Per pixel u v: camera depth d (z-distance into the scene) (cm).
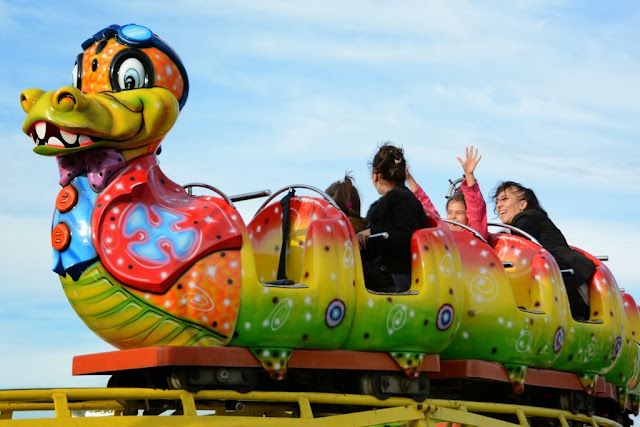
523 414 809
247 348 639
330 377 734
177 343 624
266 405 727
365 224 838
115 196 632
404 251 739
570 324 848
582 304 912
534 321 801
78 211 637
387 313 696
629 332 967
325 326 662
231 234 632
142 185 640
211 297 619
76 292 633
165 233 628
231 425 603
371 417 680
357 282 688
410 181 1033
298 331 651
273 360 646
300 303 649
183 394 611
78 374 646
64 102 615
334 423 655
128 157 649
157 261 618
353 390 735
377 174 804
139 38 661
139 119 643
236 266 629
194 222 632
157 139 661
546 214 977
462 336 769
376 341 695
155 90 654
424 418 712
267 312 636
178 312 616
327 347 674
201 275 619
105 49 664
